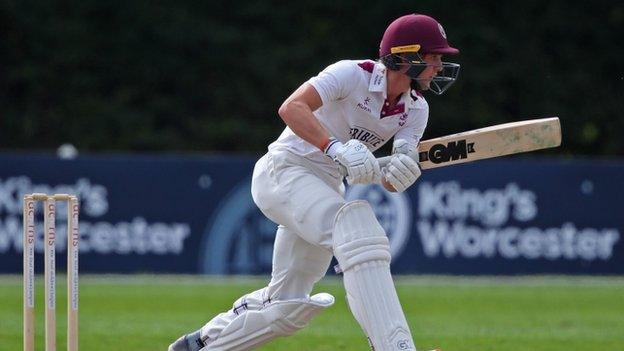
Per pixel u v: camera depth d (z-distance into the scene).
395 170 14.88
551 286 37.62
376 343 14.73
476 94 61.94
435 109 60.88
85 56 61.06
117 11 61.78
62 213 36.97
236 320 16.48
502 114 62.19
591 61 64.06
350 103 15.40
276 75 61.47
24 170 37.53
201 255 38.53
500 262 39.41
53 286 15.09
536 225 39.69
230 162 38.59
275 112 61.38
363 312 14.77
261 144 60.19
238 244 38.59
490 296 34.47
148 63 61.41
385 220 38.31
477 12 63.22
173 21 61.88
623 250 40.19
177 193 38.47
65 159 37.84
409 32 15.15
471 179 39.12
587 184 39.97
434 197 38.81
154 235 38.44
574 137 62.69
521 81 62.62
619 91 63.94
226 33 61.91
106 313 29.33
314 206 15.16
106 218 38.19
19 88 60.66
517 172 39.47
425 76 15.33
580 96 63.22
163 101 60.97
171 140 59.53
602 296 35.06
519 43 63.25
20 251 37.62
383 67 15.36
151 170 38.38
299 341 23.72
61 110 60.06
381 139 15.97
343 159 14.47
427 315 29.80
